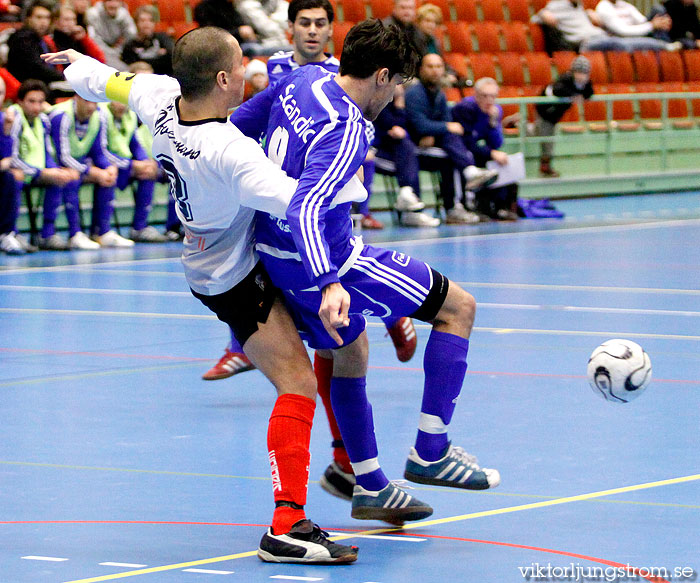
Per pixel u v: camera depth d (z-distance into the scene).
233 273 5.01
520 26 27.53
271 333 5.02
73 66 5.56
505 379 8.72
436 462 5.30
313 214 4.67
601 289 13.62
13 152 17.31
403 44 5.03
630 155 27.34
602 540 4.91
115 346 10.28
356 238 5.17
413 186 21.00
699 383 8.49
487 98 21.20
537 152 25.33
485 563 4.64
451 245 18.23
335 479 5.59
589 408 7.71
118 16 20.25
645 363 5.71
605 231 20.34
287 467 4.82
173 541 4.98
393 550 4.89
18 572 4.52
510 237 19.42
